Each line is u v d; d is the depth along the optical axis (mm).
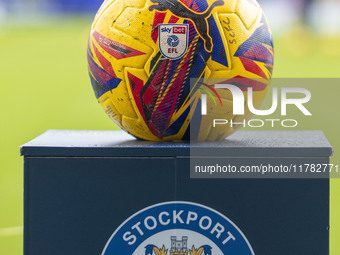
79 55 19641
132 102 2621
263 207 2508
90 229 2535
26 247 2543
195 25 2512
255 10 2672
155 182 2514
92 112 11039
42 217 2535
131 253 2539
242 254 2520
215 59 2543
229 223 2516
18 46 22359
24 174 2523
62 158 2518
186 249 2525
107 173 2518
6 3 39875
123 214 2525
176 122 2652
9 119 10547
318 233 2508
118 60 2570
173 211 2518
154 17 2516
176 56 2518
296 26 33438
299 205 2504
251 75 2615
